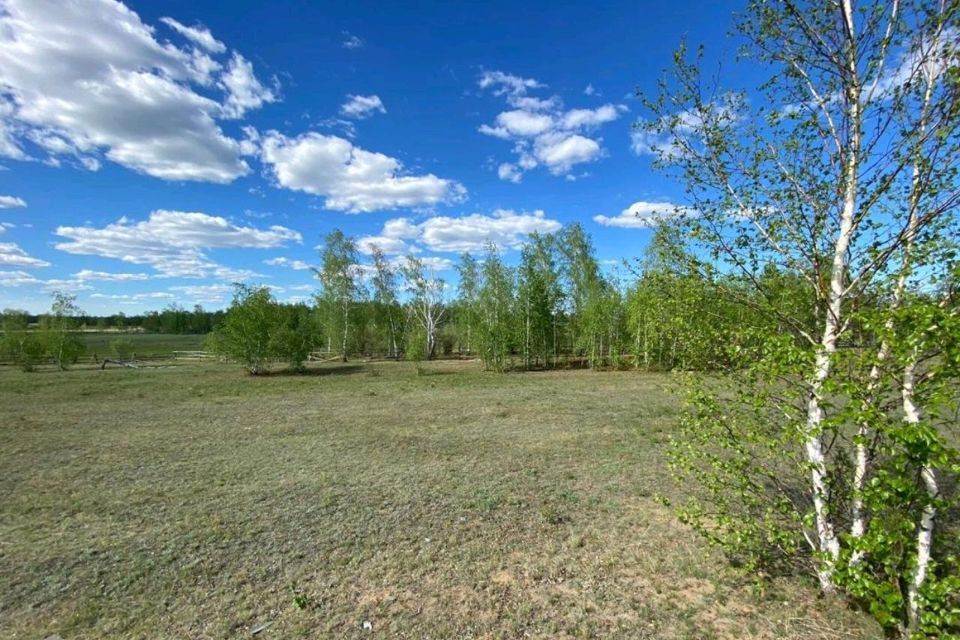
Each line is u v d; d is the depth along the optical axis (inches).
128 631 148.4
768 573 174.9
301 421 496.1
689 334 165.0
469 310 1317.7
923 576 116.6
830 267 148.4
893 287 134.0
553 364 1253.1
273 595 168.1
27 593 169.2
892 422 115.2
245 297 1073.5
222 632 147.2
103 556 196.7
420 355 1102.4
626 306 1067.9
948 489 146.6
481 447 379.6
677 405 578.2
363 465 329.4
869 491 115.2
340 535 216.2
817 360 131.0
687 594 165.5
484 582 175.8
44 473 313.3
